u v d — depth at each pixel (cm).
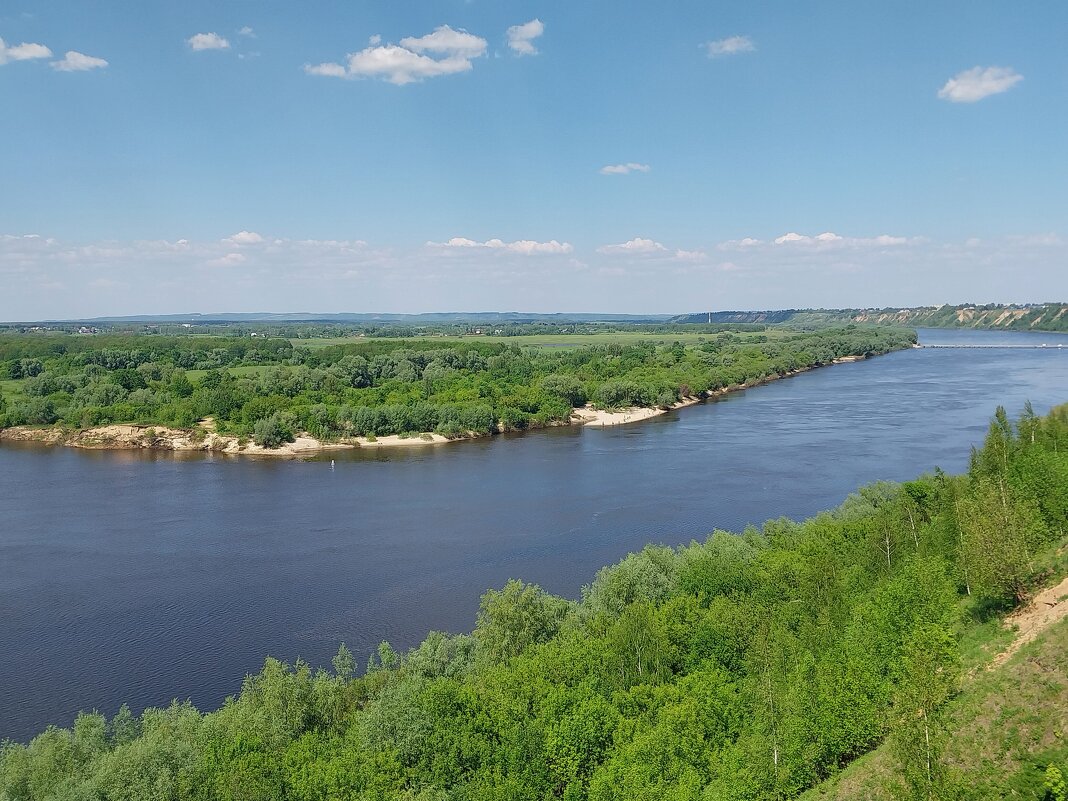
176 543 8544
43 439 15338
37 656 5947
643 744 3466
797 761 3303
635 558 5844
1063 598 3778
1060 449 6750
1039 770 2712
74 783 3569
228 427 14975
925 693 2914
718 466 11469
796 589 5019
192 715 4244
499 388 17750
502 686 4097
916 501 6425
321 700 4328
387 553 8038
